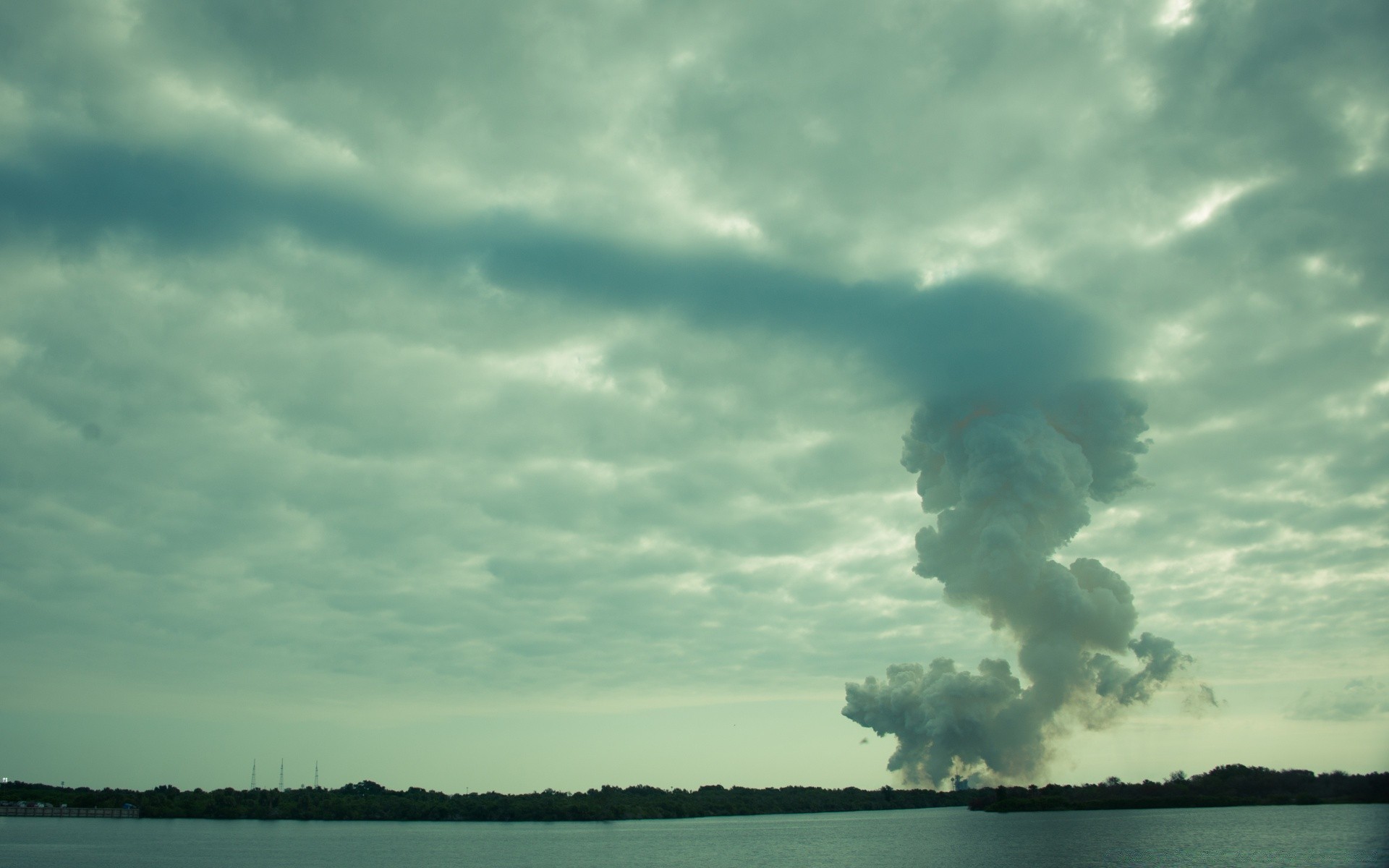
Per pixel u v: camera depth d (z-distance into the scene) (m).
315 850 192.75
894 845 179.25
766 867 147.12
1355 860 121.19
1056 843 160.88
